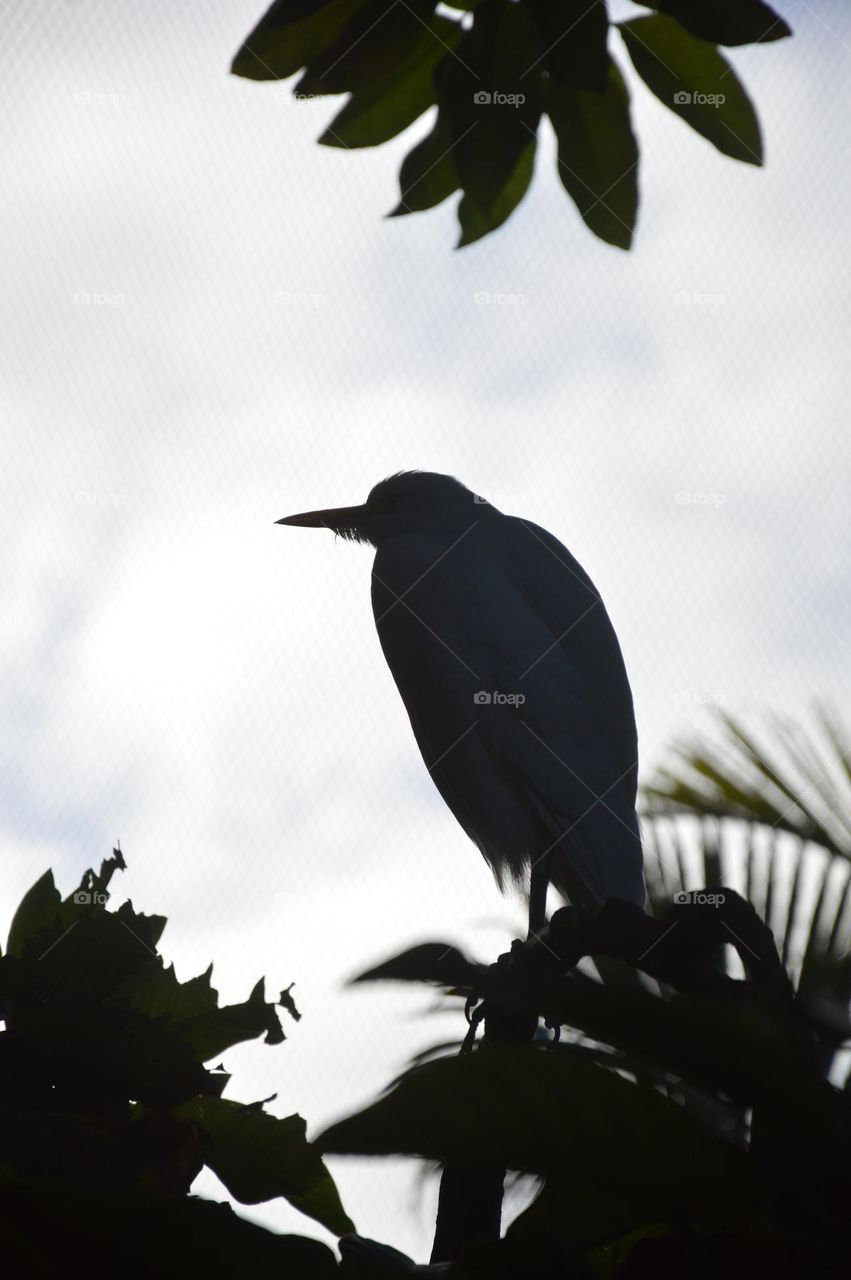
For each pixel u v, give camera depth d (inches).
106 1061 95.4
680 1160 76.3
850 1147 73.4
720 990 95.6
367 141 178.7
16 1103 95.0
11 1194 75.2
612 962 145.9
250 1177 102.0
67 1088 95.7
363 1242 83.0
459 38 170.6
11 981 96.3
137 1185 90.0
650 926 107.0
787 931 215.2
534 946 113.0
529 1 152.8
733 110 171.6
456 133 168.7
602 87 151.3
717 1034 73.5
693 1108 102.5
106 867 105.3
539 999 73.7
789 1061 73.4
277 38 171.2
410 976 73.4
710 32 157.8
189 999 103.3
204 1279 74.0
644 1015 73.7
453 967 73.5
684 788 253.0
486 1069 76.8
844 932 209.5
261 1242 74.9
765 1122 75.6
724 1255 79.4
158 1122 95.0
